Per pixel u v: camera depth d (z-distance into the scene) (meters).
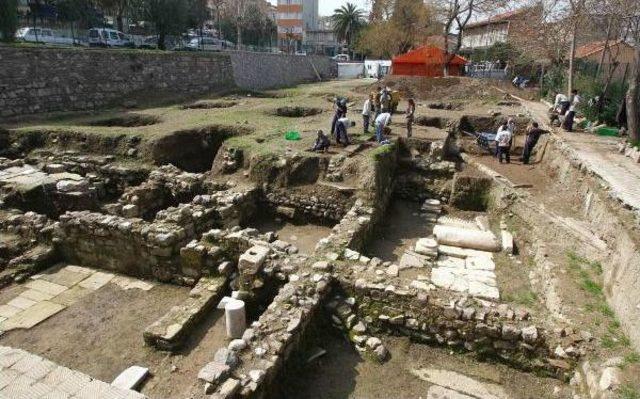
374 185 13.32
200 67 32.16
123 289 9.71
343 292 8.59
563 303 8.11
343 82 46.78
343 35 71.88
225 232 10.10
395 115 22.41
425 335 7.96
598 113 18.88
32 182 13.47
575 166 13.22
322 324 8.18
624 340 7.03
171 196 14.94
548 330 7.36
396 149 16.64
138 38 39.00
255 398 6.03
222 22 60.31
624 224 8.68
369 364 7.55
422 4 43.06
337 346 7.94
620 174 11.49
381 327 8.22
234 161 15.48
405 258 11.45
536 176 15.46
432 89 29.81
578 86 24.23
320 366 7.46
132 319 8.61
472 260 11.48
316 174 14.43
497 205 14.25
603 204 10.22
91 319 8.61
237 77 36.44
